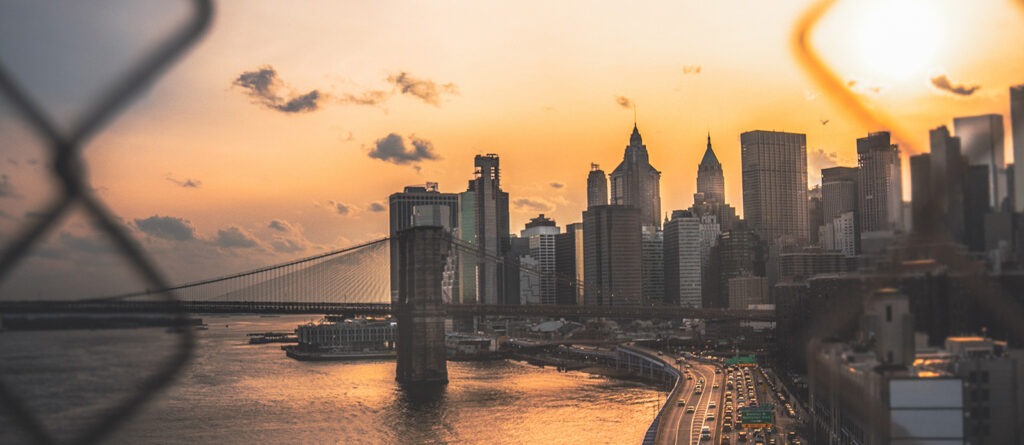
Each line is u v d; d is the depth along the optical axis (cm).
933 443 7862
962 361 8231
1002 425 8000
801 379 18550
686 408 17288
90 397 13038
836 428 10656
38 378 15388
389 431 17725
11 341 17150
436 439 16750
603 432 17600
